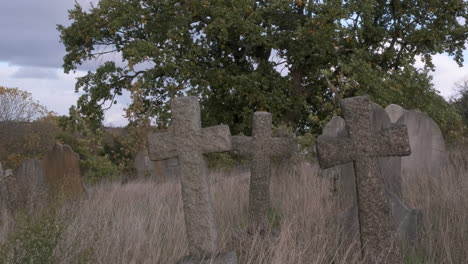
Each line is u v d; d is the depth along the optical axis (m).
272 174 11.81
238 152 8.54
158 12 22.48
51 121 29.47
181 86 21.39
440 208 7.21
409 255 6.10
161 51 20.55
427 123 10.58
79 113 21.92
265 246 6.04
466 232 6.01
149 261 5.55
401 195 8.07
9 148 27.48
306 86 23.30
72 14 22.06
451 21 22.30
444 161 10.54
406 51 23.20
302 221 6.85
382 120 8.72
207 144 5.86
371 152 5.62
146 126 19.80
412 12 22.61
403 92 19.14
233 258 5.57
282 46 22.52
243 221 8.23
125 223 6.82
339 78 19.12
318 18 20.39
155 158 6.00
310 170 11.66
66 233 5.77
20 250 4.79
